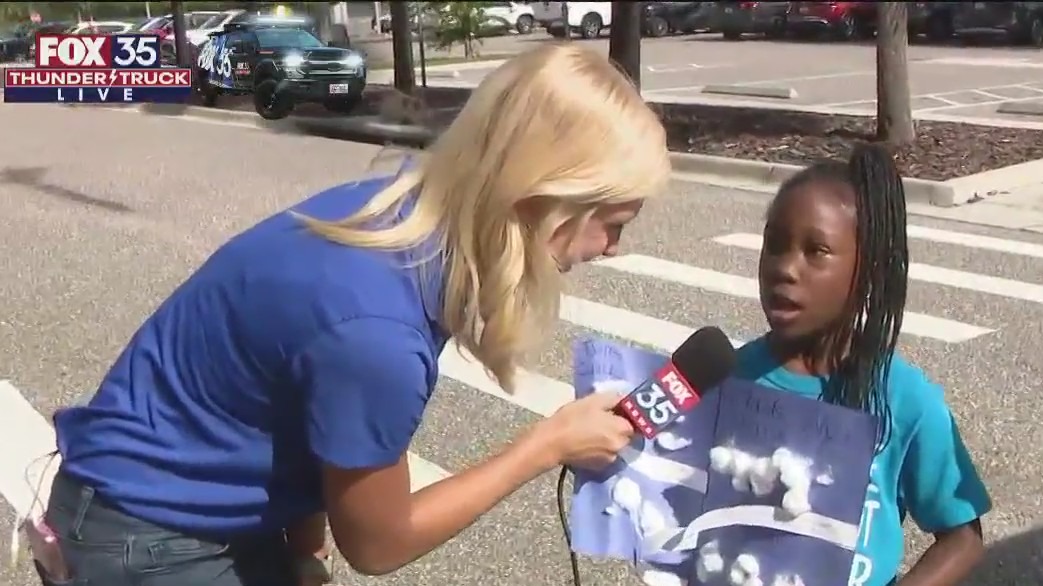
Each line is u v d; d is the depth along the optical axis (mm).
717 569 1935
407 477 1831
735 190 10406
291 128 16938
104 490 1931
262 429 1874
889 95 11695
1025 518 4066
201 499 1903
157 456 1909
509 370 1860
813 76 21188
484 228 1746
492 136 1732
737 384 1902
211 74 20078
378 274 1765
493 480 1902
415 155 1946
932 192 9562
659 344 6082
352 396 1729
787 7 30312
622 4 14070
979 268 7422
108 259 8438
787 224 1923
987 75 20016
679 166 11398
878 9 11609
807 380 2000
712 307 6711
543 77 1731
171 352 1900
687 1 33812
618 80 1800
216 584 1955
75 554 1953
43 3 42000
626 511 2002
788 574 1870
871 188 1887
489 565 3902
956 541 2006
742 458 1891
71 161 13859
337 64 17953
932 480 1980
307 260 1783
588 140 1706
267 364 1795
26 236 9320
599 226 1779
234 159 13641
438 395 5438
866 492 1843
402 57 18297
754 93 18328
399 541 1838
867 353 1930
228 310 1821
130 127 17891
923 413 1962
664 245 8227
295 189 11281
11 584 3918
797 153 11461
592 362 2029
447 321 1812
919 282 7094
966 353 5762
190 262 8289
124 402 1946
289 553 2113
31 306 7219
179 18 23453
